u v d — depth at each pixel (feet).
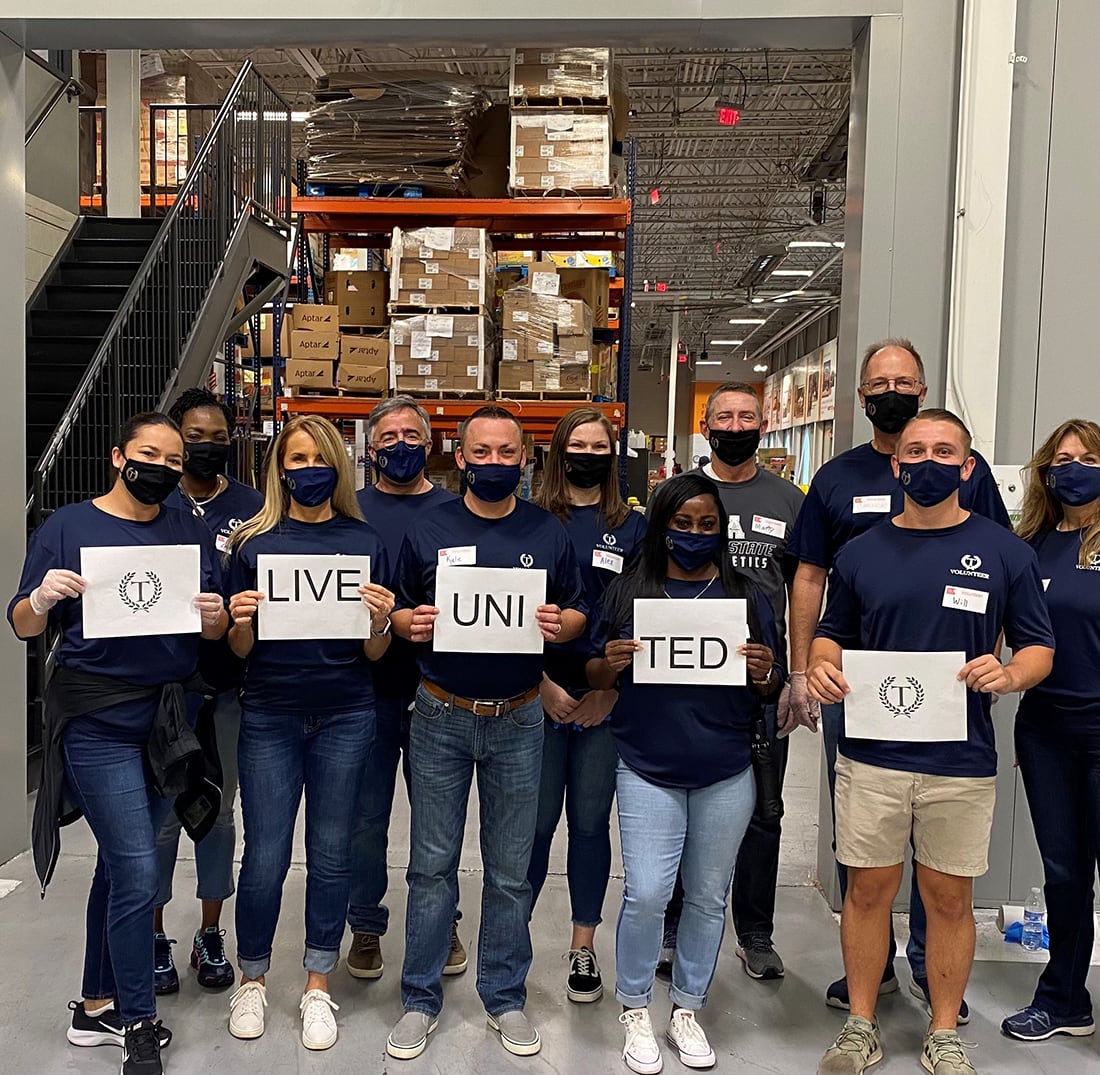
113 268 21.59
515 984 7.75
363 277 16.07
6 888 10.68
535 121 15.02
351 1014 8.18
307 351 15.30
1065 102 10.09
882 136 10.15
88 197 27.04
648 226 48.78
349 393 15.55
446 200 15.29
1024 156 10.14
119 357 16.96
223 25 10.68
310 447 7.46
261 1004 7.89
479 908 10.40
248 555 7.43
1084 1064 7.61
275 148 23.91
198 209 19.98
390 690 8.38
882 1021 8.13
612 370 18.53
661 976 8.84
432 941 7.59
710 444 8.98
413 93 15.26
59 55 22.71
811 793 15.10
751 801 7.26
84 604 6.63
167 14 10.57
